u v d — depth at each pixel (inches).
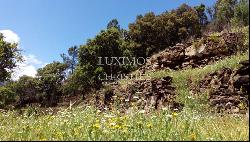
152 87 852.0
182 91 807.1
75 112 381.4
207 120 410.6
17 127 351.6
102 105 944.9
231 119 463.8
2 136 301.6
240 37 1062.4
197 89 802.2
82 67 2119.8
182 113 379.9
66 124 326.0
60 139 261.0
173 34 2564.0
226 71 781.9
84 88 2139.5
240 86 708.0
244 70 705.0
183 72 968.9
